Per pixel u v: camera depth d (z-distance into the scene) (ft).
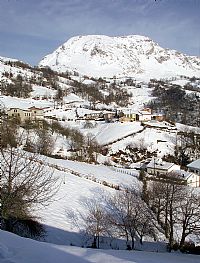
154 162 229.45
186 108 577.43
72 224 98.37
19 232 74.23
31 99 498.69
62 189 128.06
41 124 266.16
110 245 96.32
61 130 277.03
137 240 104.78
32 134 189.37
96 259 29.94
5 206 54.08
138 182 176.96
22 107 392.47
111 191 144.05
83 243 89.86
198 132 343.26
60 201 114.21
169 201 116.88
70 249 32.24
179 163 263.49
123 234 103.50
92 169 193.57
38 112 347.77
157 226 115.85
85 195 129.49
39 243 32.99
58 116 392.06
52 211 102.78
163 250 99.76
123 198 129.08
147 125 323.78
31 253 28.99
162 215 126.72
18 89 534.37
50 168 150.82
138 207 110.11
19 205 55.77
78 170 177.37
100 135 309.01
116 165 242.58
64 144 253.44
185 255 72.84
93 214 103.45
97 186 147.13
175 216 111.65
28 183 62.03
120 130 309.83
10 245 30.42
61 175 148.05
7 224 62.39
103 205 122.72
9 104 406.82
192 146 288.30
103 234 101.04
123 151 276.82
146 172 217.77
